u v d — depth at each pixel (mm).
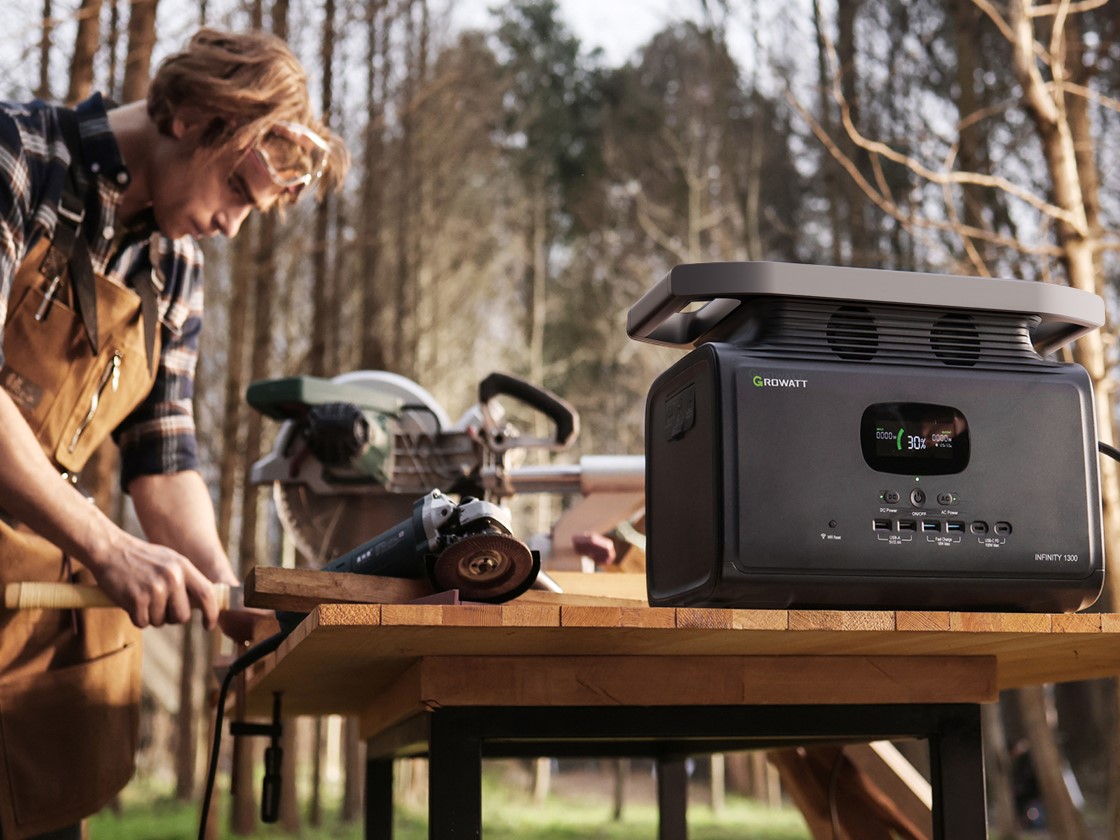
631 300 18906
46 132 1584
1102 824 12195
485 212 19281
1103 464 2881
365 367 10648
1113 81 6141
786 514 996
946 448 1033
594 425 20656
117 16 5668
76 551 1398
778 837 11695
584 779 22109
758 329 1047
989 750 11445
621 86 23266
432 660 1038
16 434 1406
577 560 2010
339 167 1690
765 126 14930
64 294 1616
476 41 15297
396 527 1095
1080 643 1054
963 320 1076
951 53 10312
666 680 1079
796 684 1104
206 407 9930
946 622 974
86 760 1681
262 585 998
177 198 1635
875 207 11156
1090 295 1120
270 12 7340
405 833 9930
